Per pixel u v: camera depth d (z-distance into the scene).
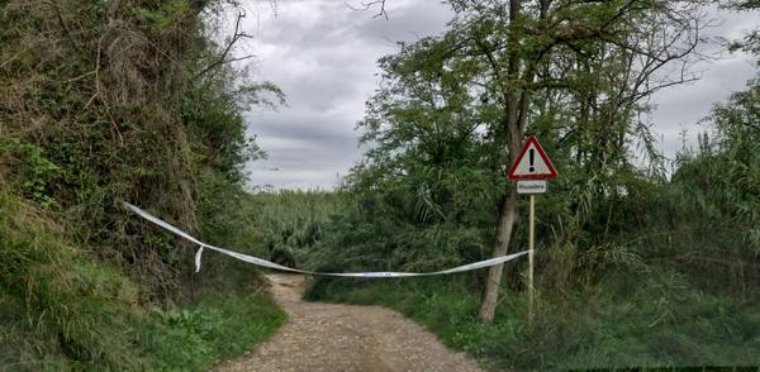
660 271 10.26
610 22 9.35
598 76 11.22
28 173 6.93
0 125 6.62
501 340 8.24
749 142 11.66
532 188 9.15
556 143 13.32
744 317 8.16
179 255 8.92
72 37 7.97
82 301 5.84
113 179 8.02
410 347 9.01
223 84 11.59
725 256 10.27
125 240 8.15
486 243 13.38
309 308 14.12
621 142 12.83
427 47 10.21
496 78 9.49
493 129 12.96
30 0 7.73
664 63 12.56
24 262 5.58
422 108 13.87
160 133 8.52
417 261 14.04
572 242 11.21
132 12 8.39
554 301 8.39
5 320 5.40
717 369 6.77
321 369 7.48
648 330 8.02
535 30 9.19
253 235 12.62
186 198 8.93
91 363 5.69
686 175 11.77
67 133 7.67
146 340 6.69
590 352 7.18
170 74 8.77
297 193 24.41
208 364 7.26
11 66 7.54
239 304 10.23
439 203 15.23
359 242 16.66
